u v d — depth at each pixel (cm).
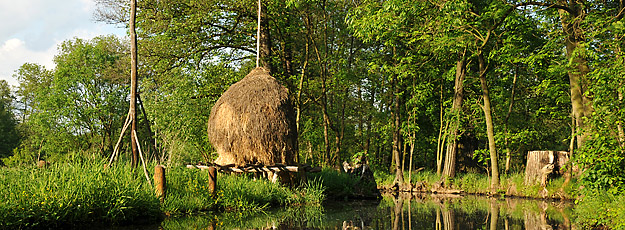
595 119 1009
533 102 2464
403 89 2498
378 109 2880
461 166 2656
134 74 991
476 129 2231
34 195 738
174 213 942
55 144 3431
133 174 948
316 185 1407
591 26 1334
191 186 1055
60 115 3522
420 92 2203
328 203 1372
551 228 889
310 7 2111
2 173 855
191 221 871
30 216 707
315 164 2852
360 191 1638
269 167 1205
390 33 1828
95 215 805
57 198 764
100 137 3631
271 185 1265
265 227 829
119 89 3744
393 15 1636
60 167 881
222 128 1257
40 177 826
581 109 1412
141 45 1969
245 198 1116
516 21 1662
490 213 1152
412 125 2280
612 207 915
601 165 999
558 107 2206
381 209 1228
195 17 1923
